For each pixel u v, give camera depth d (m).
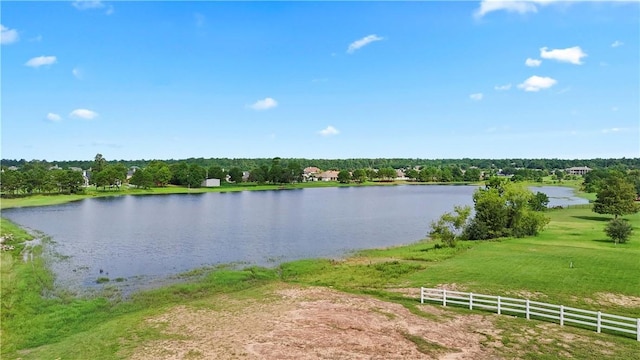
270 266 45.25
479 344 22.66
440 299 30.38
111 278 39.59
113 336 24.41
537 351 21.69
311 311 28.55
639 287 32.53
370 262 46.03
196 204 121.62
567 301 29.66
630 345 22.42
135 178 175.25
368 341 23.08
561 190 175.88
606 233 55.78
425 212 100.50
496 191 63.12
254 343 22.86
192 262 46.94
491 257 44.47
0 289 33.53
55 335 25.61
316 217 90.31
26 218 86.44
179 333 24.75
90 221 82.06
